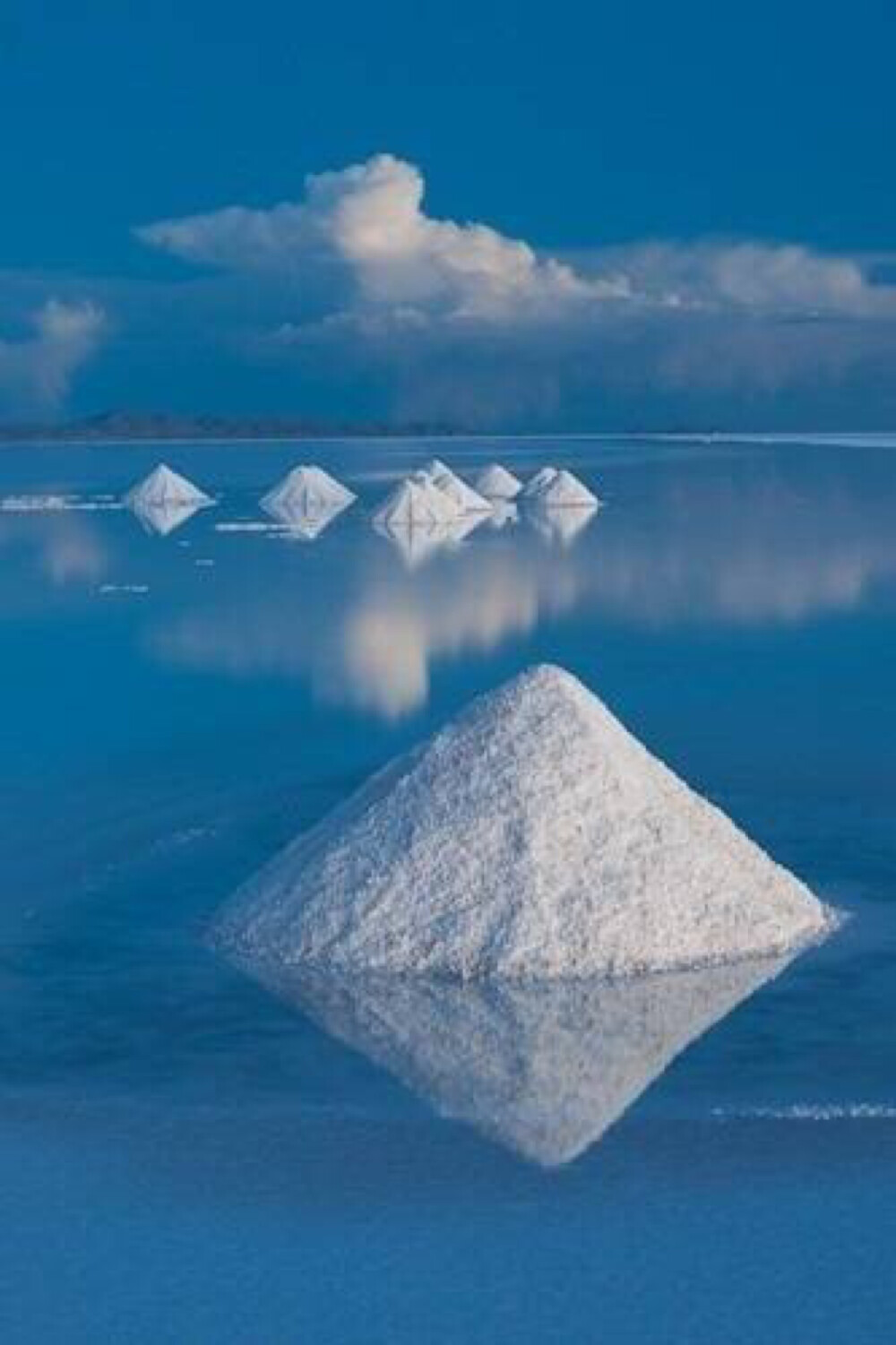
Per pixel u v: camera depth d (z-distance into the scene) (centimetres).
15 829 1257
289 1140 705
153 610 2623
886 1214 632
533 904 930
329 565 3291
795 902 991
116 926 1009
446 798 988
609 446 12850
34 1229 631
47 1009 869
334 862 983
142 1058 801
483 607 2614
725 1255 603
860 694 1817
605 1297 577
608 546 3697
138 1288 587
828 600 2672
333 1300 577
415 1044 816
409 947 927
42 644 2297
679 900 944
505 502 5356
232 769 1470
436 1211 642
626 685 1897
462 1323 562
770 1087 756
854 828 1223
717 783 1381
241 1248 614
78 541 3941
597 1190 655
